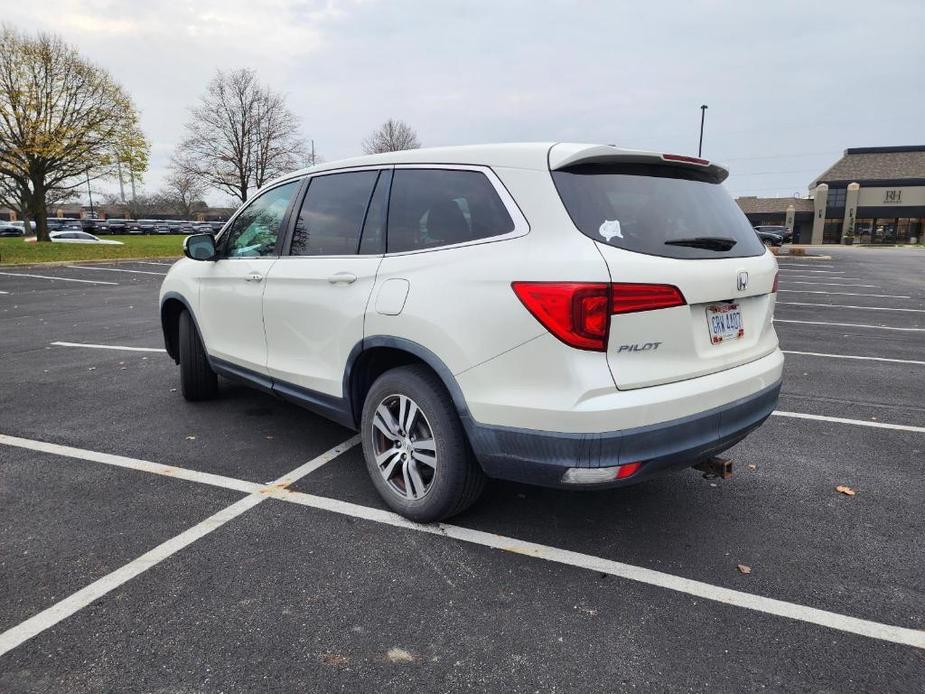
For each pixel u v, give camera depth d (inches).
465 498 111.3
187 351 187.2
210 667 80.7
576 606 94.2
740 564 105.9
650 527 118.5
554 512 124.0
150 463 147.3
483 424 98.7
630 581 100.7
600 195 97.5
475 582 100.1
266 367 147.6
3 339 307.6
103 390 211.2
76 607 92.6
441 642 86.0
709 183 117.0
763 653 84.3
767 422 184.4
